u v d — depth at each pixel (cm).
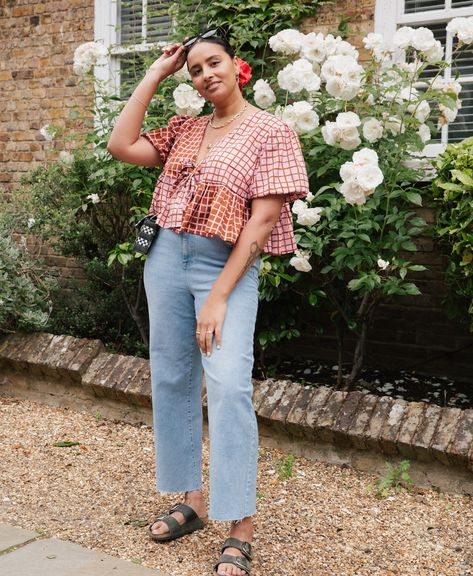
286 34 408
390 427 338
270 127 246
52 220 507
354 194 341
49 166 544
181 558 262
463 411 336
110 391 414
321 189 373
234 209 242
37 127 616
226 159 243
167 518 277
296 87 392
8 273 484
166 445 276
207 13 518
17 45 619
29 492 321
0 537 274
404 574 255
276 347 475
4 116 629
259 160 245
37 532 280
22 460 358
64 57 600
